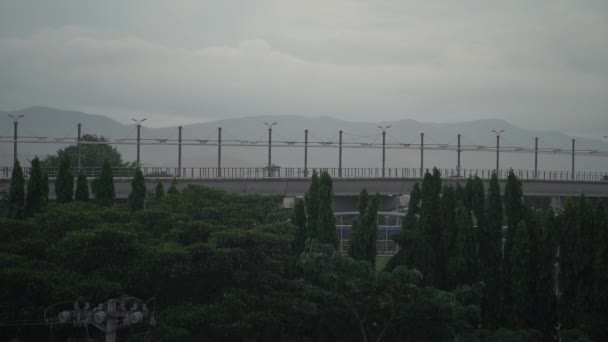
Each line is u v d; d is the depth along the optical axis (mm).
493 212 55250
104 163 66312
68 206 55656
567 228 53094
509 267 53812
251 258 50000
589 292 51906
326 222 55688
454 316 47062
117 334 46719
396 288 47125
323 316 49688
